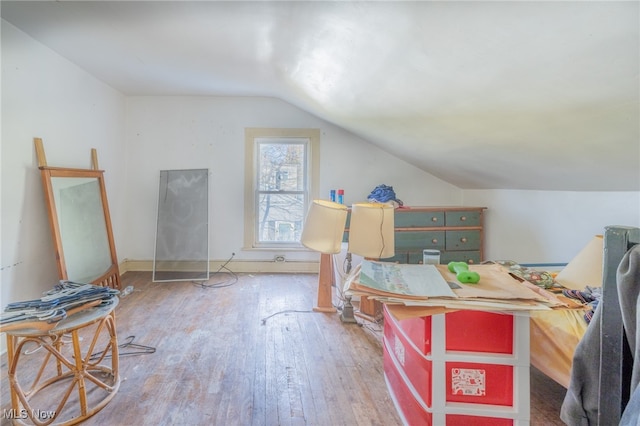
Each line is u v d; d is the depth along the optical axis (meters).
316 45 1.61
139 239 3.84
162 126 3.80
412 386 1.32
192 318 2.58
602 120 1.22
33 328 1.35
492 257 3.30
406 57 1.32
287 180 3.96
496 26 0.92
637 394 0.57
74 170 2.67
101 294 1.60
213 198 3.88
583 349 0.78
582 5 0.73
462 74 1.27
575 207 2.32
